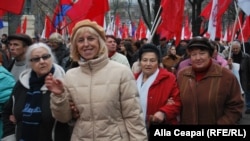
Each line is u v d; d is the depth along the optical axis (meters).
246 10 8.70
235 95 4.41
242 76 10.64
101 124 3.69
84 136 3.75
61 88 3.74
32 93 4.12
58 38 9.01
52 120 4.01
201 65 4.42
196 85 4.48
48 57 4.15
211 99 4.36
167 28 8.57
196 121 4.43
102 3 8.68
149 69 4.88
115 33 28.86
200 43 4.39
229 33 25.53
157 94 4.80
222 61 8.45
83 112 3.75
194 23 22.25
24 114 4.10
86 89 3.75
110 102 3.70
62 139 4.05
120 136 3.75
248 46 14.92
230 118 4.36
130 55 11.73
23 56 5.76
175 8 8.57
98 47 3.81
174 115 4.60
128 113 3.77
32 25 24.16
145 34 25.42
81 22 3.85
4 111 4.43
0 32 25.14
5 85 4.79
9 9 7.12
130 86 3.77
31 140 4.05
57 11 11.72
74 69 3.92
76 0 8.86
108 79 3.74
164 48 14.42
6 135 4.41
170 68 10.17
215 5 9.62
